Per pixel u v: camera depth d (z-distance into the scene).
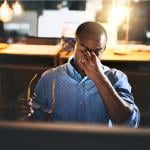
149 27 3.78
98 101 1.35
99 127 0.39
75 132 0.39
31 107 1.36
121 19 3.04
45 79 1.44
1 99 2.67
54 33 2.98
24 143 0.39
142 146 0.38
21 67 2.82
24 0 5.11
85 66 1.19
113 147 0.38
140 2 4.25
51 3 4.90
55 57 2.71
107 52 2.71
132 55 2.72
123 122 1.18
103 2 3.05
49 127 0.39
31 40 3.08
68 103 1.38
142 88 2.76
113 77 1.39
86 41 1.30
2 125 0.39
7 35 3.80
